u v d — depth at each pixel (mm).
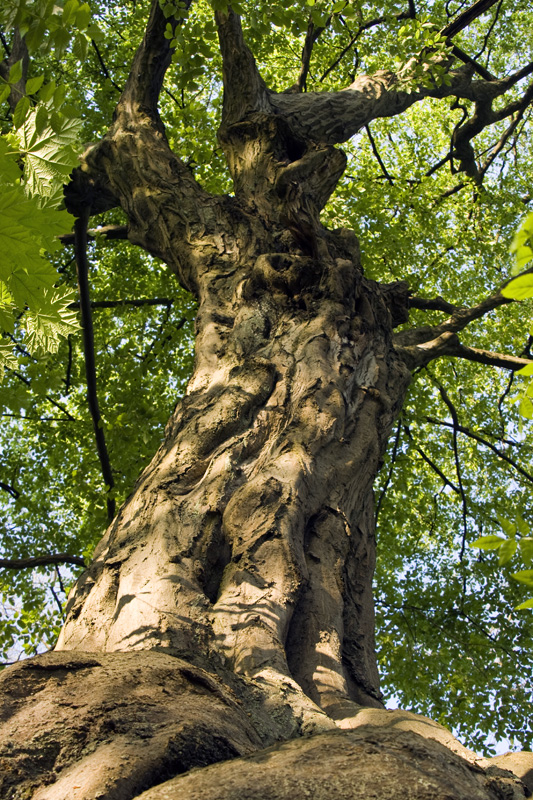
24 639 7750
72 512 9555
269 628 2289
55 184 1444
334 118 6254
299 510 2836
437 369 10531
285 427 3291
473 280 10734
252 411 3355
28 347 1746
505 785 1432
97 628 2365
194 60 4766
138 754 1350
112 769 1297
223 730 1511
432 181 9805
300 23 4570
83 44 2283
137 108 5793
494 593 9133
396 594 9188
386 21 9031
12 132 1487
